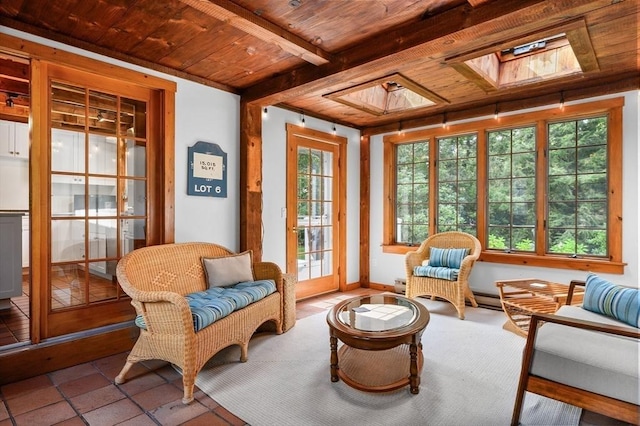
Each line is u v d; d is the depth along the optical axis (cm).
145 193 320
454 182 466
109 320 294
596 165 370
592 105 362
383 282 523
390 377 234
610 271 352
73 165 278
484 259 429
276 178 424
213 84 359
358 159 543
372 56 270
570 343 181
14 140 502
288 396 217
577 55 293
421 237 496
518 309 312
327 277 498
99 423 191
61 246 272
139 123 316
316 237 483
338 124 508
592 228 371
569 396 172
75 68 271
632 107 343
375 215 534
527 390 184
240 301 269
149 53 296
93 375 247
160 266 284
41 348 248
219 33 262
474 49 283
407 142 509
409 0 220
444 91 382
